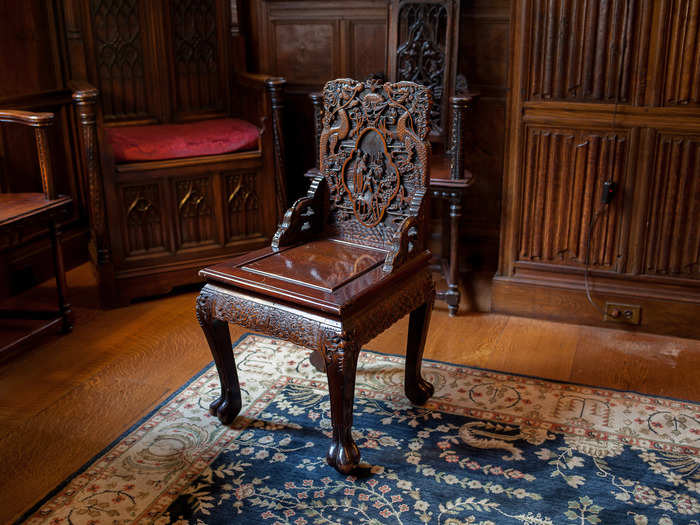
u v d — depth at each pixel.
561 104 3.44
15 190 4.04
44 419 2.90
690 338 3.53
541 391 3.06
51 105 4.21
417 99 2.62
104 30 4.09
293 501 2.40
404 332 3.61
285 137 4.71
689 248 3.43
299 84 4.57
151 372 3.26
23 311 3.63
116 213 3.84
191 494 2.44
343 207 2.93
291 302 2.44
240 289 2.59
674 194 3.39
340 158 2.87
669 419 2.84
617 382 3.13
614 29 3.27
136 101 4.26
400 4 3.97
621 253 3.55
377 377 3.18
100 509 2.37
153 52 4.22
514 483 2.48
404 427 2.81
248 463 2.61
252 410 2.94
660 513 2.33
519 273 3.78
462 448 2.68
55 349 3.48
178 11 4.24
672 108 3.28
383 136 2.74
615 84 3.34
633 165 3.41
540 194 3.61
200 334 3.63
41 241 4.25
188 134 4.04
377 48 4.34
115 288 3.91
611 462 2.58
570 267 3.67
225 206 4.11
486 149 4.30
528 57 3.43
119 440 2.74
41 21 4.08
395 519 2.31
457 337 3.56
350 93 2.77
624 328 3.62
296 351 3.42
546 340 3.53
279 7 4.45
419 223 2.71
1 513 2.37
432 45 3.98
